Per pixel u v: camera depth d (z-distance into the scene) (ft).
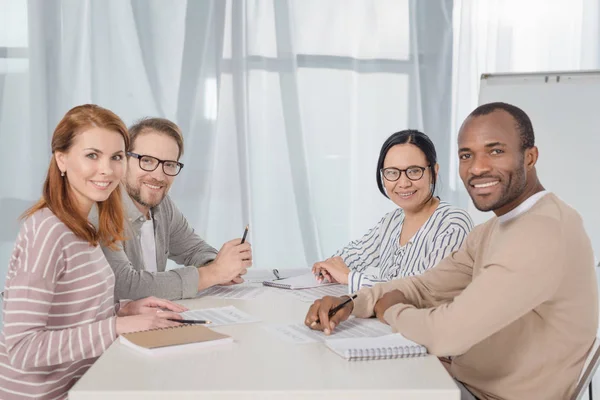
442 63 11.68
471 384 4.87
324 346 4.40
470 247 5.57
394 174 6.84
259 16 11.32
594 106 8.87
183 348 4.26
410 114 11.66
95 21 10.97
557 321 4.51
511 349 4.62
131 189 6.66
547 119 9.06
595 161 8.77
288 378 3.73
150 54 11.14
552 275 4.23
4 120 10.91
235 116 11.37
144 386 3.59
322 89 11.57
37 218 4.65
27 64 10.91
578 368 4.59
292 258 11.68
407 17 11.53
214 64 11.28
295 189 11.57
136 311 5.42
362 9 11.51
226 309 5.55
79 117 4.73
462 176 4.81
